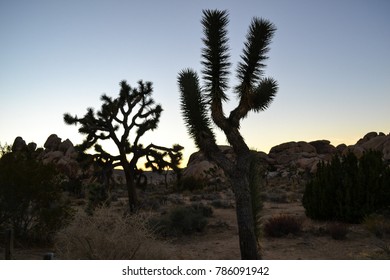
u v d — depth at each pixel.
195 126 8.11
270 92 8.40
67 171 54.50
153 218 13.95
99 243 7.18
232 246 12.09
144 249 7.46
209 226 15.41
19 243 10.80
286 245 11.62
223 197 32.91
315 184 16.34
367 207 14.44
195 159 75.25
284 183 52.44
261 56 8.20
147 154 22.84
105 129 21.61
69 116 21.47
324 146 94.56
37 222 11.30
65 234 7.69
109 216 8.02
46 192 11.41
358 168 15.71
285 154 90.75
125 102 22.03
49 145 71.00
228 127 8.04
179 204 26.06
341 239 11.98
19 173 10.99
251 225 7.79
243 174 7.92
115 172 80.12
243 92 8.22
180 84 8.35
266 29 8.16
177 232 13.51
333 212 15.41
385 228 12.44
